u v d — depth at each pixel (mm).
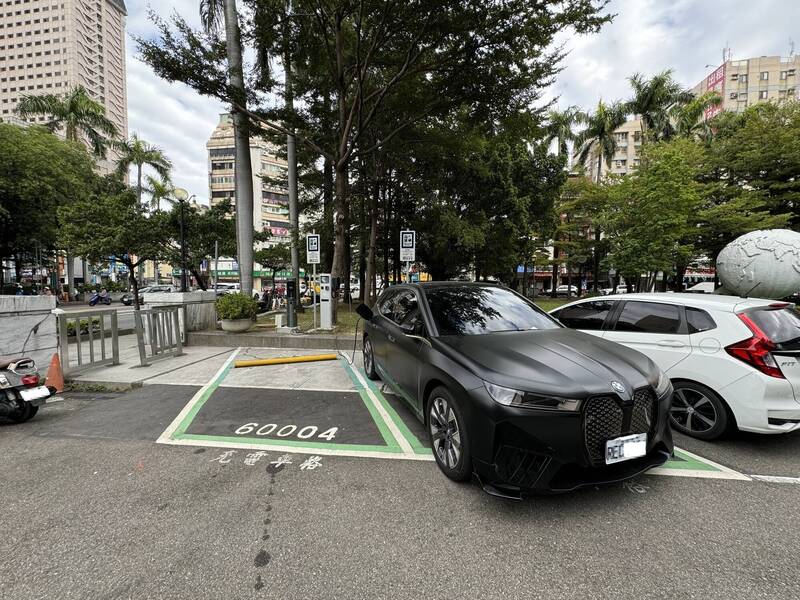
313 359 7426
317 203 21875
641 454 2658
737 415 3625
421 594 1946
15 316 5508
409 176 18203
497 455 2570
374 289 20875
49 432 4090
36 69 66188
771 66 53875
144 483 3041
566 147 30266
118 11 76625
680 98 25906
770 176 17328
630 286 25969
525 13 7797
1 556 2230
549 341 3361
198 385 5844
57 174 19688
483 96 9461
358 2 8445
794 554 2238
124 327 11344
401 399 5105
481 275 27375
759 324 3678
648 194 14570
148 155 25750
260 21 9484
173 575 2076
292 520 2553
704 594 1946
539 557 2205
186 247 13844
